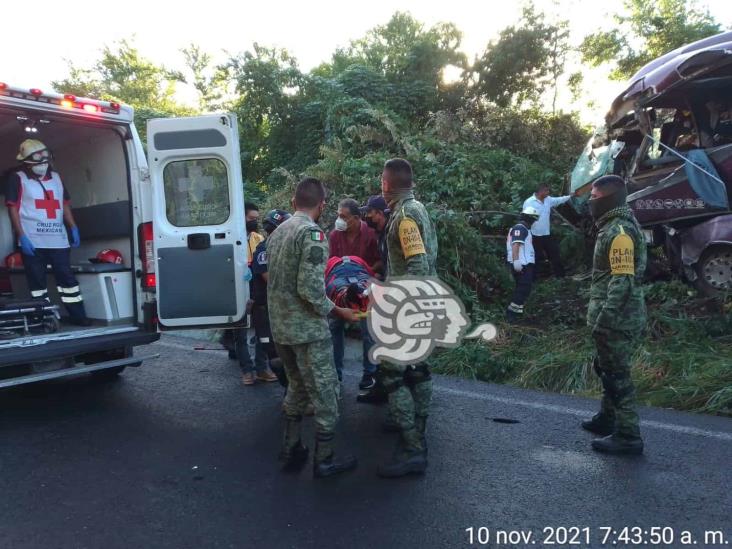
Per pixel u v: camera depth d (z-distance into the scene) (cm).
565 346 630
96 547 295
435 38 1553
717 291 677
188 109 2108
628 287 372
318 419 365
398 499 338
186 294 527
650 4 1656
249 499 343
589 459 386
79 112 512
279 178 1391
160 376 606
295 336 354
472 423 456
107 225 589
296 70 1501
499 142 1218
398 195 375
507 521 312
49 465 393
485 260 797
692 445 405
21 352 468
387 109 1238
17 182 544
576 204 888
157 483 364
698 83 722
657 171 740
